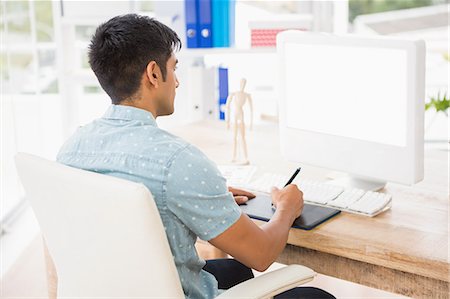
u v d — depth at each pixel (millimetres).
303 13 3553
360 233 1630
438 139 3477
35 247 3285
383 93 1770
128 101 1457
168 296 1321
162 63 1449
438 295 1502
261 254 1455
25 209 3832
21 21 3852
